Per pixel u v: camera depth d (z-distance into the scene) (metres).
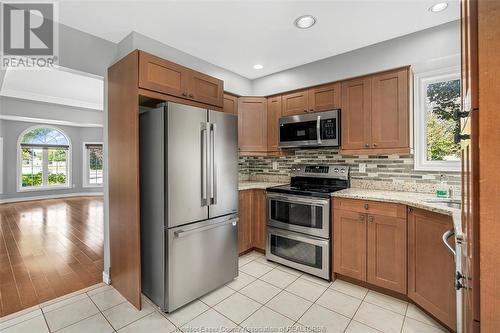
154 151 2.06
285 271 2.75
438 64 2.29
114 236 2.36
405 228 2.06
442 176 2.33
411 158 2.53
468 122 0.68
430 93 2.45
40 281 2.50
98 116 7.27
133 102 2.01
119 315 1.97
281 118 3.14
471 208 0.58
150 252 2.13
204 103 2.49
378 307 2.06
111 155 2.36
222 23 2.18
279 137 3.17
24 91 5.31
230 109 3.28
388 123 2.42
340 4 1.93
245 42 2.54
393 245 2.13
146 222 2.17
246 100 3.39
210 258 2.29
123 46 2.41
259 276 2.63
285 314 1.99
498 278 0.53
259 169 3.93
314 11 2.02
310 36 2.42
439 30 2.25
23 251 3.31
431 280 1.81
